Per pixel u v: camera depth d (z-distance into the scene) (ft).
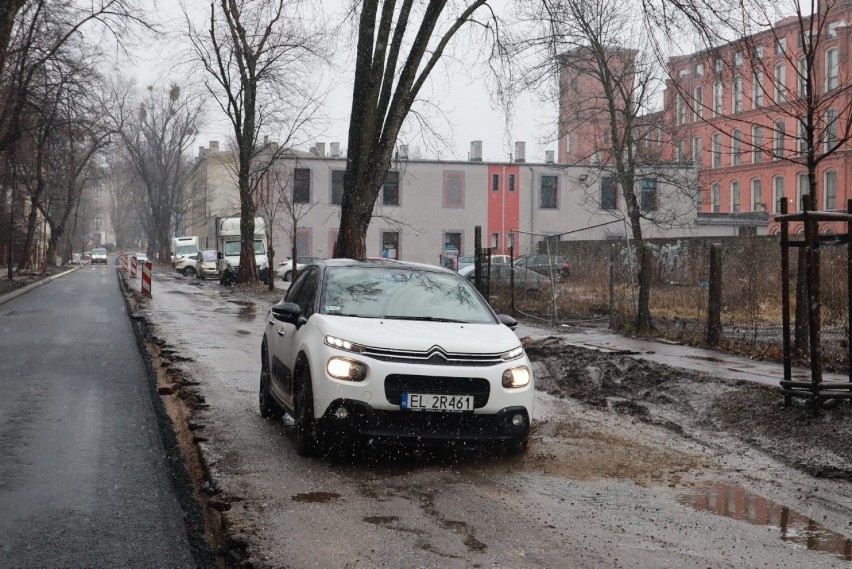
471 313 24.02
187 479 20.15
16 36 96.37
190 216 317.22
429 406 20.29
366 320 22.43
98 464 21.33
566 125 88.17
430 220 195.42
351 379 20.30
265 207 146.72
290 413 23.17
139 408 29.35
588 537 15.60
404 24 59.72
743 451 23.43
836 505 18.24
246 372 37.73
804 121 33.63
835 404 25.59
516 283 85.40
